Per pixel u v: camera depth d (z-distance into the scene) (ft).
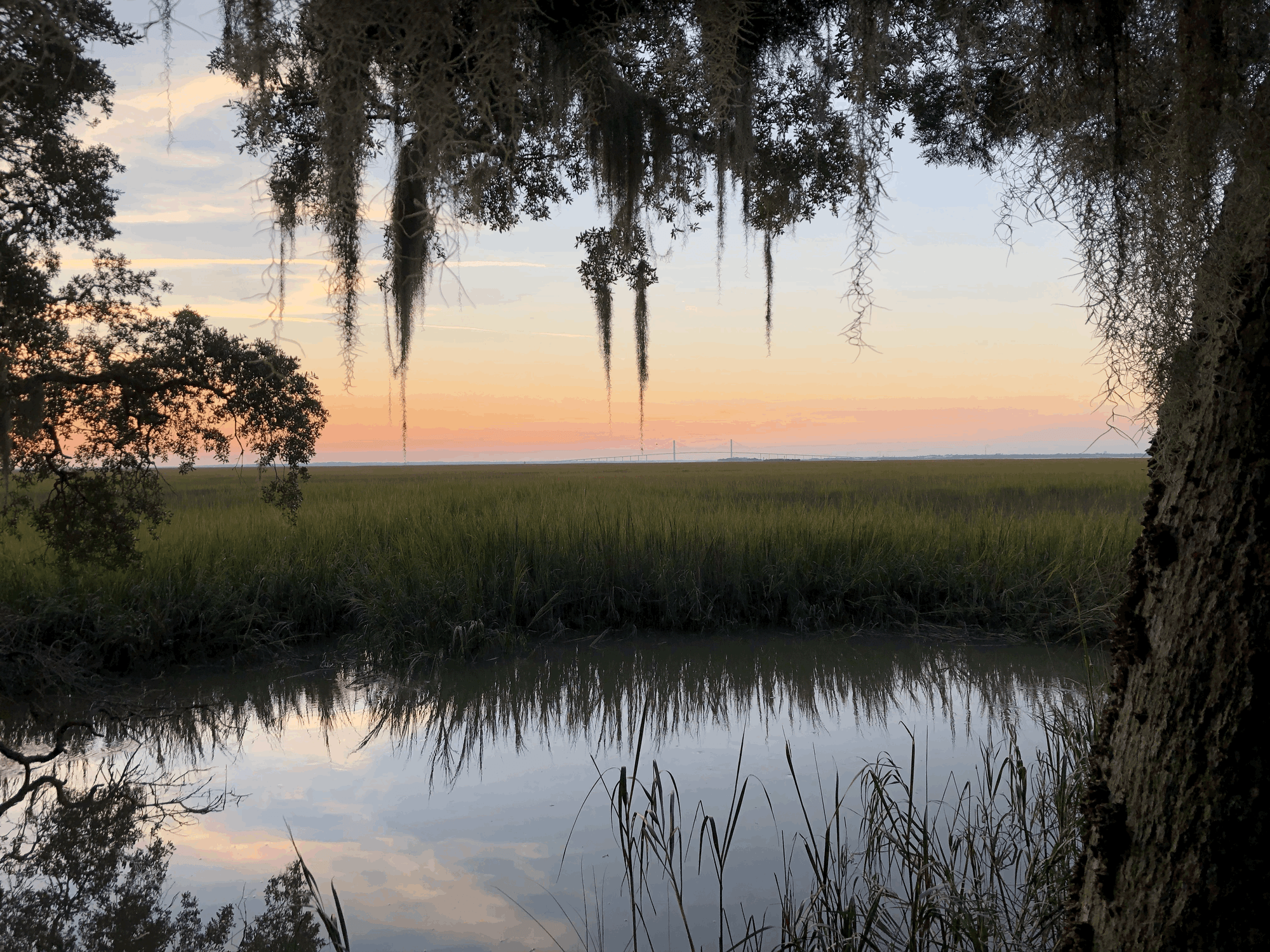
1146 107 5.53
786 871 11.39
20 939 10.45
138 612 24.80
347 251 6.42
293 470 23.40
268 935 10.33
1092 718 13.99
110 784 16.11
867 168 5.93
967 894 10.16
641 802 14.38
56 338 19.74
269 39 5.01
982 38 5.67
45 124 16.29
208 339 21.20
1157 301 5.66
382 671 24.64
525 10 4.96
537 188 10.68
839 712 20.36
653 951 9.57
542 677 24.16
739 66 6.76
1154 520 5.77
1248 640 4.94
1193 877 4.97
